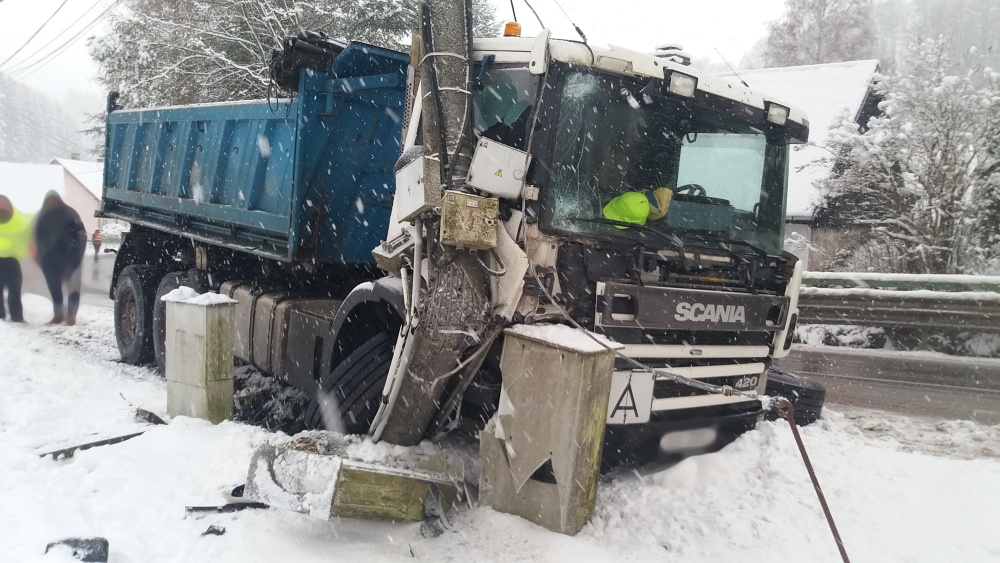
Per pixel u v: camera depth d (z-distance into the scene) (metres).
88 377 7.06
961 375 8.16
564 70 3.77
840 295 9.98
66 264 10.88
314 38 5.61
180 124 7.77
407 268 4.07
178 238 8.25
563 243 3.73
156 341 7.72
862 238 13.53
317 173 5.79
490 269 3.70
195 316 5.28
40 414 5.50
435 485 3.69
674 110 4.19
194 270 7.52
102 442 4.84
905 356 9.28
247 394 6.29
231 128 6.84
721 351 4.29
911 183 12.05
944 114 11.62
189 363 5.32
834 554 3.42
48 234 10.73
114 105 9.70
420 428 4.07
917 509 3.90
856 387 7.70
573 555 3.22
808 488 4.11
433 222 3.73
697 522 3.68
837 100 20.00
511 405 3.59
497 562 3.23
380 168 6.10
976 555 3.42
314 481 3.46
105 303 14.23
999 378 7.97
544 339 3.46
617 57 3.87
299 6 14.30
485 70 4.09
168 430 4.98
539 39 3.75
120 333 8.55
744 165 4.63
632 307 3.81
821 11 34.31
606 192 3.96
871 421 6.15
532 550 3.29
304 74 5.55
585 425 3.32
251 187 6.43
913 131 11.91
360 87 5.70
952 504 3.97
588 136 3.88
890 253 12.62
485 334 3.71
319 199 5.84
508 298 3.63
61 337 9.89
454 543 3.43
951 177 11.64
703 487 4.04
